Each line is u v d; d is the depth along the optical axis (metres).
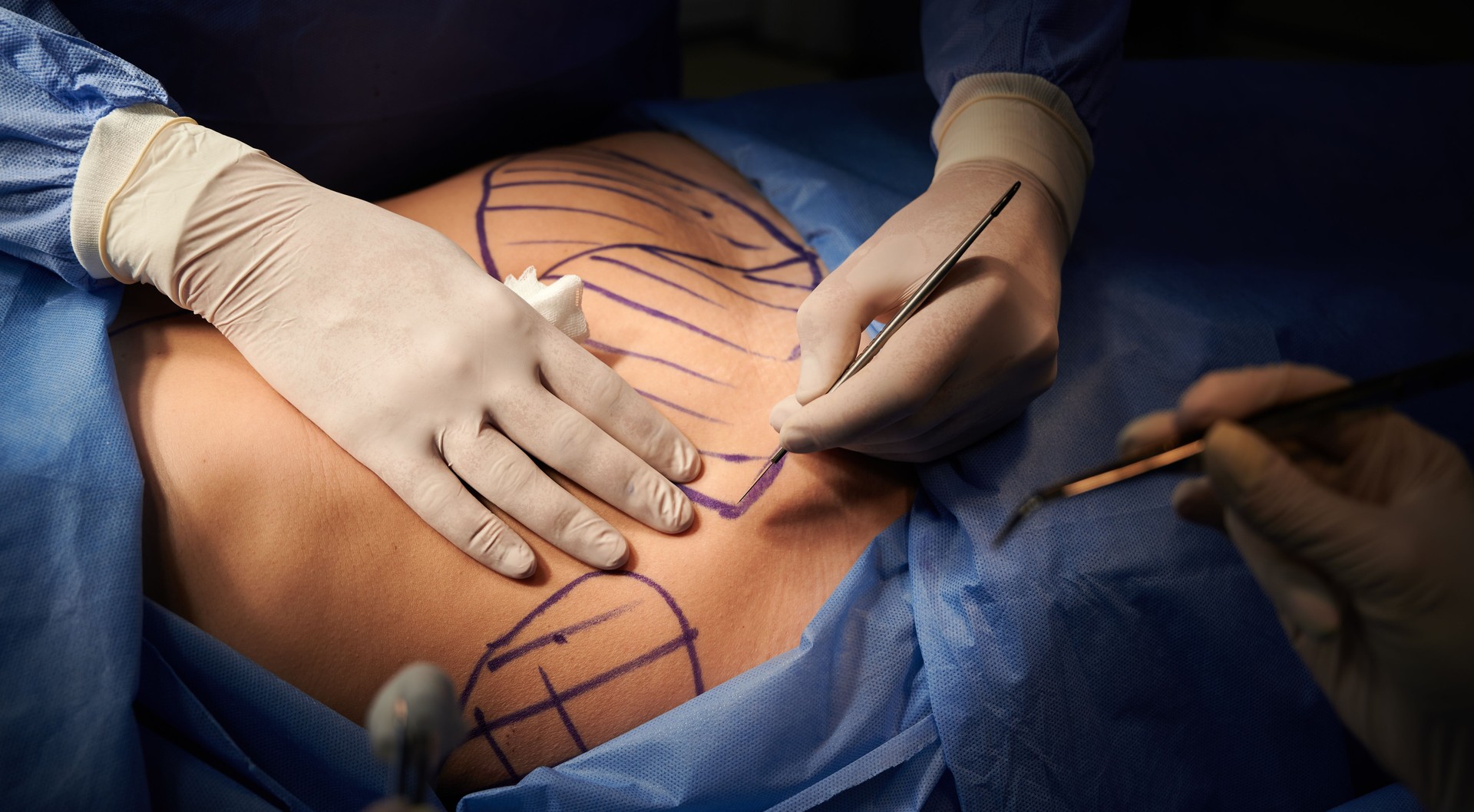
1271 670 0.98
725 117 1.52
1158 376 1.09
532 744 0.90
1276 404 0.74
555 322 1.01
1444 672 0.70
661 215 1.24
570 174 1.28
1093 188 1.44
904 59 3.37
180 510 0.86
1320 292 1.25
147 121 0.95
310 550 0.87
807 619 0.95
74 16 1.10
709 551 0.94
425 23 1.30
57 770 0.75
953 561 0.95
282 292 0.95
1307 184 1.52
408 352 0.92
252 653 0.85
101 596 0.78
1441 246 1.45
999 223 1.06
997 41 1.22
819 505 0.98
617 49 1.63
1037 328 0.97
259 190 0.97
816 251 1.24
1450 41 3.72
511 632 0.89
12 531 0.78
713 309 1.11
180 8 1.14
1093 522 0.95
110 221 0.92
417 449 0.90
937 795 0.91
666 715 0.87
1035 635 0.90
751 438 1.01
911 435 0.95
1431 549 0.68
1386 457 0.76
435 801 0.82
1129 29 3.68
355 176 1.45
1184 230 1.36
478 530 0.89
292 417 0.92
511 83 1.48
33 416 0.84
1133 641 0.94
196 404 0.91
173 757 0.83
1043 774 0.90
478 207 1.21
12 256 0.96
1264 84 1.73
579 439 0.92
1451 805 0.76
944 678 0.90
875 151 1.42
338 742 0.82
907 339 0.92
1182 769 0.96
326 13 1.22
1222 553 0.98
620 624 0.91
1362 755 1.11
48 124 0.91
